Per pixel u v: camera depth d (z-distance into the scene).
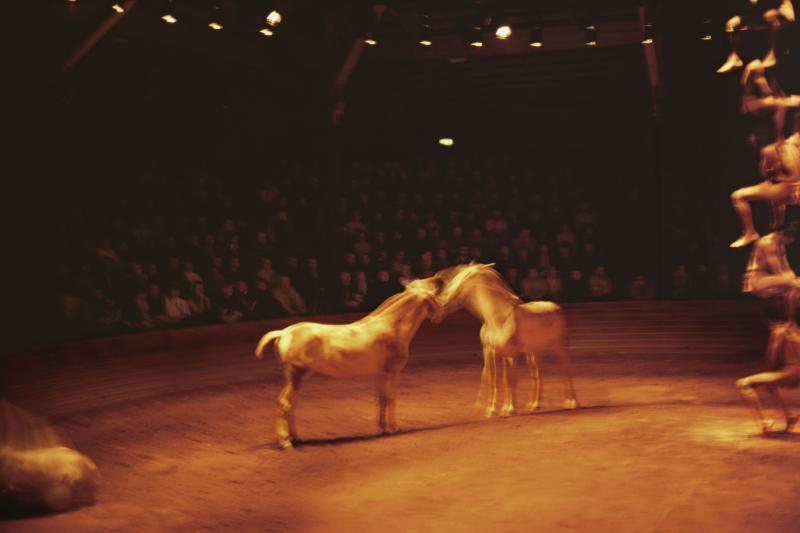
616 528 6.39
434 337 16.67
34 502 7.80
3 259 17.06
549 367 15.70
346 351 10.02
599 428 9.81
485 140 27.20
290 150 23.98
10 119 17.48
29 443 8.59
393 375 10.42
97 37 17.17
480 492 7.60
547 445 9.13
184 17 19.11
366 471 8.73
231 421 11.66
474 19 18.09
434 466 8.66
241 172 22.86
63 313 16.02
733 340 16.19
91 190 19.02
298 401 12.91
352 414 11.92
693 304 16.53
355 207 22.50
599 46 18.72
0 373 11.15
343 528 6.97
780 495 6.85
